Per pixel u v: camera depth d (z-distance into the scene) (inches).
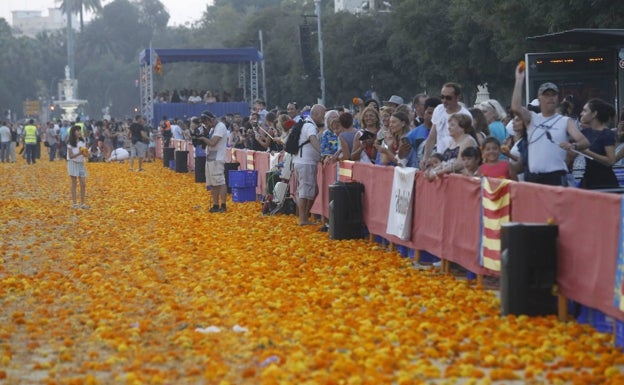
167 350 416.2
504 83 2134.6
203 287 563.8
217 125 1009.5
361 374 363.6
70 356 407.2
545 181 544.7
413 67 2738.7
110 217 994.7
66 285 573.6
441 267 599.8
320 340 414.6
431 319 457.4
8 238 831.1
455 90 620.4
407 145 715.4
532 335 419.2
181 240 773.9
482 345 412.5
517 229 454.6
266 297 517.3
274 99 3806.6
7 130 2326.5
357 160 804.6
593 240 421.1
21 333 461.4
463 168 588.7
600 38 919.0
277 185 948.6
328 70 3159.5
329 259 658.2
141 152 1866.4
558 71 1035.9
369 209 745.0
